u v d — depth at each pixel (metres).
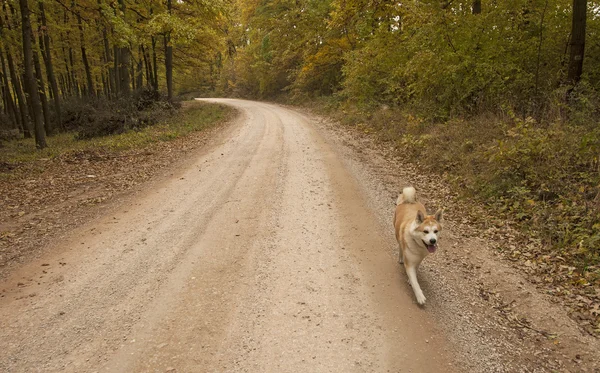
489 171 8.70
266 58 39.03
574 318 4.50
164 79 48.47
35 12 19.48
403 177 10.22
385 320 4.44
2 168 12.27
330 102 26.95
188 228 7.11
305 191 8.98
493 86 11.95
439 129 12.53
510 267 5.67
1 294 5.08
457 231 6.92
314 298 4.85
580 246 5.71
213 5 22.56
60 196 9.37
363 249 6.15
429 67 13.09
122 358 3.87
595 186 6.95
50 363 3.81
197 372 3.68
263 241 6.45
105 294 5.02
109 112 20.25
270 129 19.09
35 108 16.14
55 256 6.14
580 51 10.14
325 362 3.79
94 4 17.97
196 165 12.05
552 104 9.77
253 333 4.22
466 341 4.12
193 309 4.66
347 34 25.31
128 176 11.06
